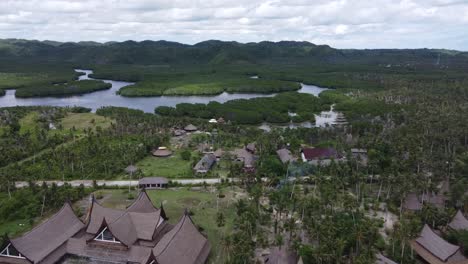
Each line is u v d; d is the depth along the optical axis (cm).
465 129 18200
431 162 14525
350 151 15862
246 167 14800
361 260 7781
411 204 11262
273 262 8112
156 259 7506
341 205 11406
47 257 8181
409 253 8919
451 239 9319
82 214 11050
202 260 8419
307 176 14300
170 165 15838
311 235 9000
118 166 14962
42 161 15450
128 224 8819
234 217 11006
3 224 10562
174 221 10706
